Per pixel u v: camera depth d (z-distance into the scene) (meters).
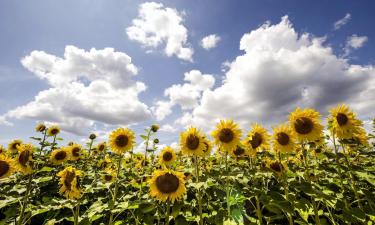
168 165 2.10
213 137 1.56
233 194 1.22
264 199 1.14
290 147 1.37
